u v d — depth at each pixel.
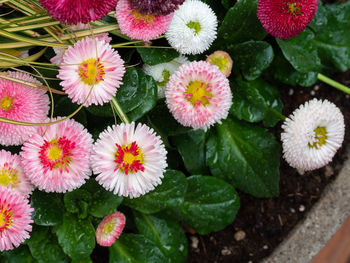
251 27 0.47
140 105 0.44
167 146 0.48
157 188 0.46
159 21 0.43
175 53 0.46
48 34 0.44
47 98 0.43
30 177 0.42
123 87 0.44
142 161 0.41
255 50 0.48
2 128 0.42
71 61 0.41
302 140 0.44
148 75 0.45
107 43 0.42
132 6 0.42
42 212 0.45
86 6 0.40
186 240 0.49
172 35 0.44
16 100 0.42
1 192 0.41
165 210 0.48
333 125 0.45
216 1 0.49
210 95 0.43
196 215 0.48
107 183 0.41
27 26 0.43
